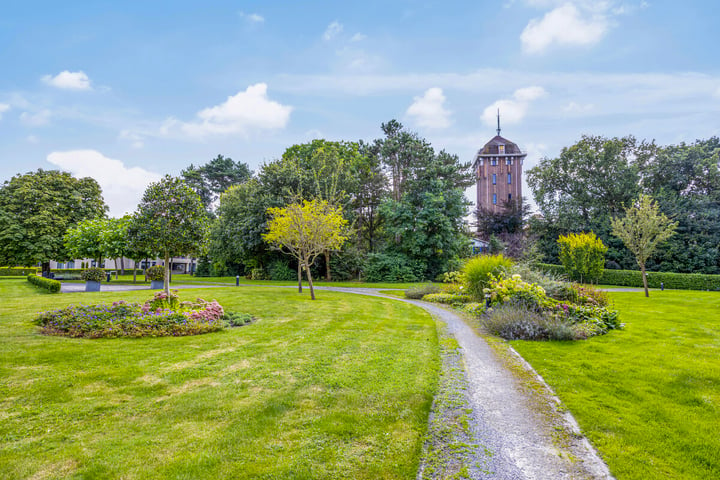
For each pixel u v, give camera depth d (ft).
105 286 65.87
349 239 94.32
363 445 9.95
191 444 9.73
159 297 29.76
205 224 36.86
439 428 11.35
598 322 26.96
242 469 8.55
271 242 61.05
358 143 118.62
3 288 54.08
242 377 15.38
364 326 27.78
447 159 108.47
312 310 35.45
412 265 93.04
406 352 20.13
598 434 10.79
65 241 86.89
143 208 33.09
